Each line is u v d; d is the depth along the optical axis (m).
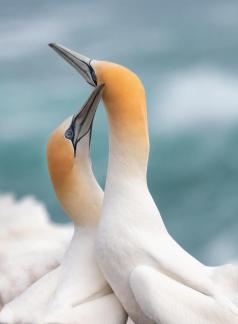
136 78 12.58
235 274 12.41
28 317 12.43
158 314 11.72
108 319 12.36
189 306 11.80
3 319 12.56
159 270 12.02
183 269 12.03
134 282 11.89
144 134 12.56
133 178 12.52
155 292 11.73
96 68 12.61
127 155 12.52
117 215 12.34
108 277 12.38
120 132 12.51
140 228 12.27
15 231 18.17
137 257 12.09
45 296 12.76
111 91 12.46
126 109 12.44
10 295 14.19
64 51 12.91
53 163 12.97
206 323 11.85
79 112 12.82
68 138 12.94
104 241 12.30
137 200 12.40
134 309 12.29
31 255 14.60
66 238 17.16
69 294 12.50
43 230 18.41
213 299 11.95
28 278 14.30
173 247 12.30
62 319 12.16
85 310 12.34
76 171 12.98
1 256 14.96
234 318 11.92
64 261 13.06
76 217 13.03
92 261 12.78
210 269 12.55
